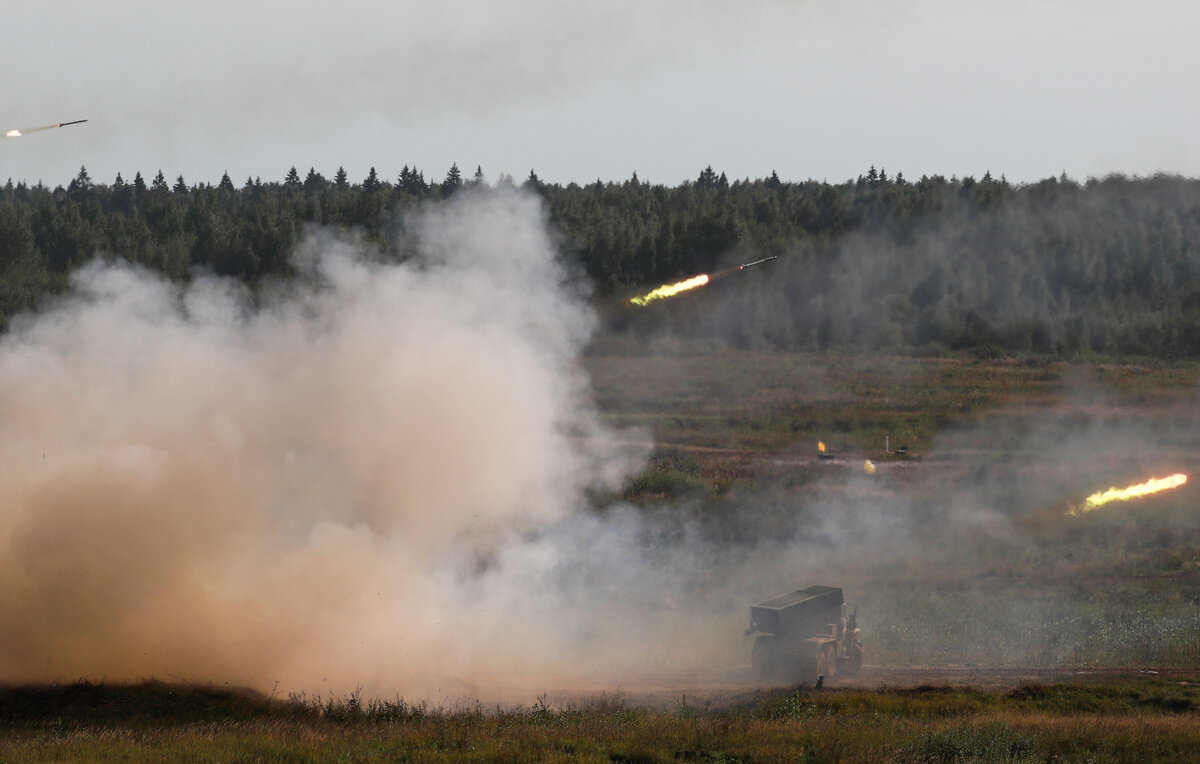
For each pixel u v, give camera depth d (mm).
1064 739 67875
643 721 71688
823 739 65438
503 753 59562
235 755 58562
